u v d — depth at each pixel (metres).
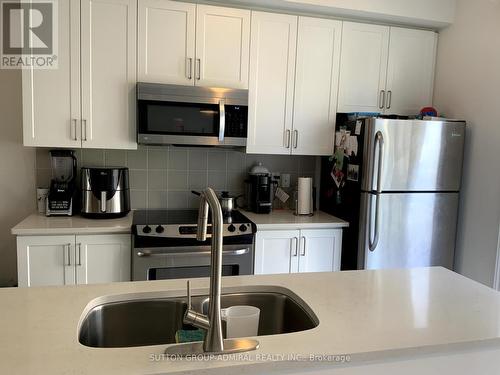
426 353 1.24
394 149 2.88
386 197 2.90
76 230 2.56
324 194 3.49
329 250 3.07
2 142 2.97
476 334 1.30
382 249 2.94
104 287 1.59
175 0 2.79
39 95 2.65
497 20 2.84
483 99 2.95
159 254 2.62
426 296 1.61
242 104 2.90
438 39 3.39
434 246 3.07
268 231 2.90
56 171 2.96
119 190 2.85
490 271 2.90
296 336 1.24
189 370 1.04
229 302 1.63
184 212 3.15
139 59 2.77
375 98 3.28
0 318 1.30
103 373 1.01
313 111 3.16
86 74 2.71
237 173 3.41
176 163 3.27
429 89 3.42
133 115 2.81
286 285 1.68
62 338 1.18
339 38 3.14
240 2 2.90
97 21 2.69
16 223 3.04
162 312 1.57
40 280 2.56
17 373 1.00
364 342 1.21
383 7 3.04
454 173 3.06
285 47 3.04
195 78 2.88
